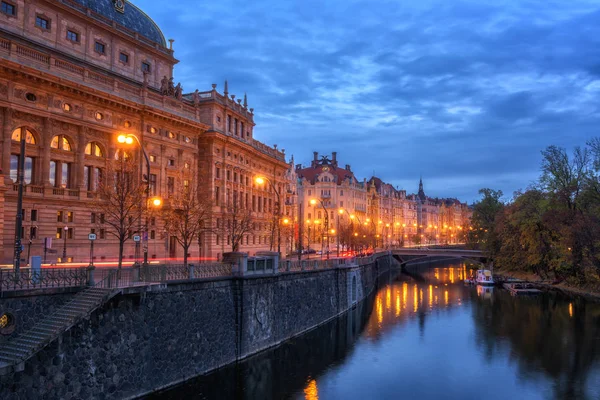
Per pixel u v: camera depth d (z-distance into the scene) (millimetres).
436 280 104125
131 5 62594
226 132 71625
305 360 40156
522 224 84500
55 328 22266
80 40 52719
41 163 44094
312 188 156000
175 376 30078
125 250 52469
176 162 59531
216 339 34250
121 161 40938
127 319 26641
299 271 47281
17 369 20109
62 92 44938
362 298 72375
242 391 32406
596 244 66375
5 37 44219
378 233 180500
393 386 34281
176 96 61219
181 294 31062
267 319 40812
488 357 41562
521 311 62500
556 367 38688
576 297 72500
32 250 43000
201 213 48062
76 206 47219
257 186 83938
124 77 57656
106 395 25156
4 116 40719
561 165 81375
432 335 49688
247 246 78375
